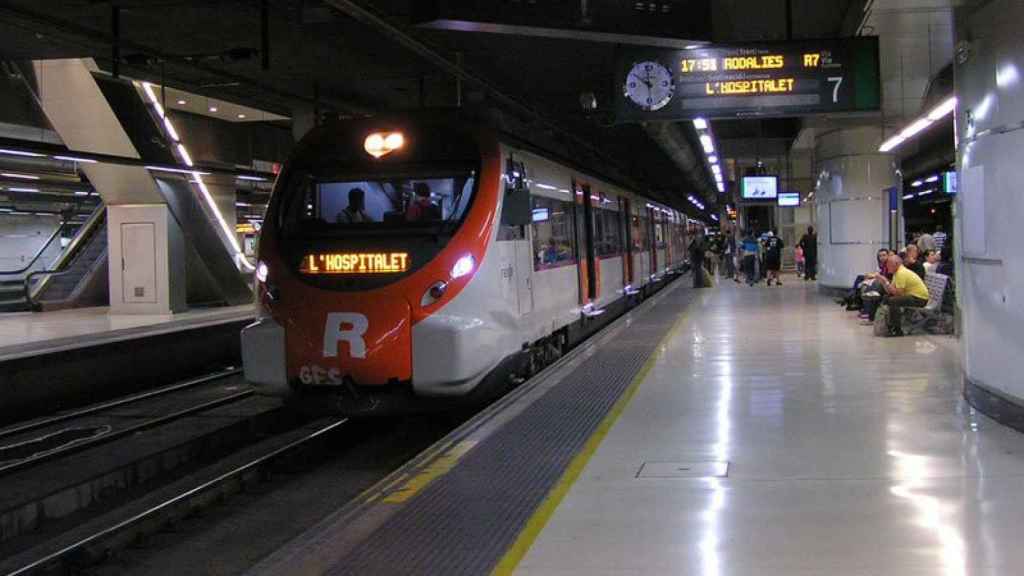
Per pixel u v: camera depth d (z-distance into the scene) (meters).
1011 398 6.68
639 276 20.45
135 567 6.24
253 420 10.51
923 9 11.29
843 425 7.06
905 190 45.44
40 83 18.11
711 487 5.44
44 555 6.33
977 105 7.12
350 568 4.33
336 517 5.36
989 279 7.00
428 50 11.66
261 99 17.36
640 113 11.50
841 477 5.54
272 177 17.70
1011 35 6.46
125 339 13.75
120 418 11.02
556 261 11.96
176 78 15.13
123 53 13.42
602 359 11.34
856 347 11.81
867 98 11.16
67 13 11.48
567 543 4.53
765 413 7.66
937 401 7.90
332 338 8.36
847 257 19.97
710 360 10.98
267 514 7.46
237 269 24.44
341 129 9.50
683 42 8.45
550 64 14.67
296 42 13.02
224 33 12.55
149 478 8.64
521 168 10.09
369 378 8.36
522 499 5.38
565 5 8.10
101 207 25.70
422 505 5.33
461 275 8.52
